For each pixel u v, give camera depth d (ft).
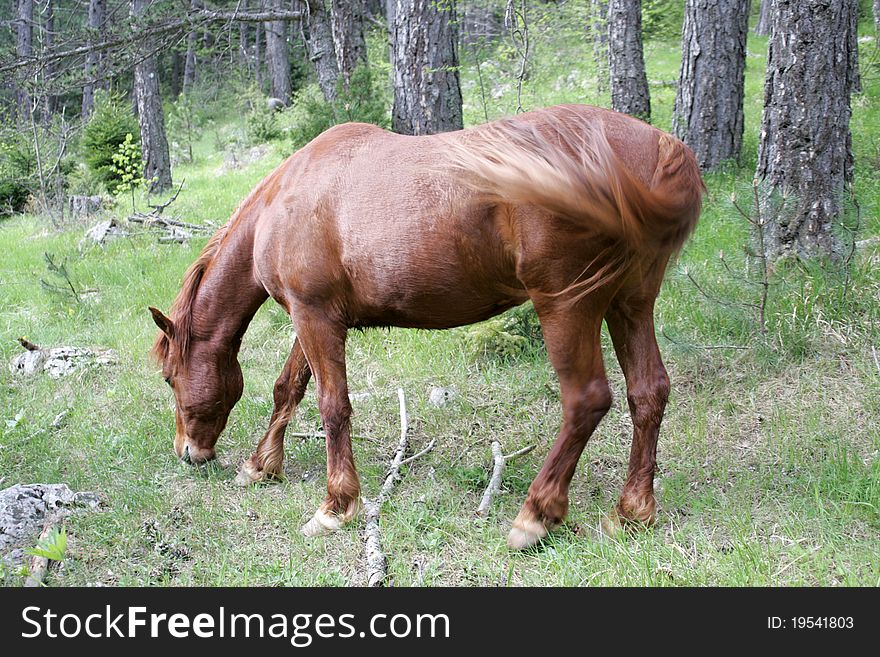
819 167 18.13
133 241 34.45
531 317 19.40
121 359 21.24
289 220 12.28
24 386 19.84
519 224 10.41
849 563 10.66
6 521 12.67
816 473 12.89
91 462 15.55
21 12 95.35
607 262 10.36
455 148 10.68
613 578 10.78
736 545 11.07
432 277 11.23
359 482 13.60
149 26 38.14
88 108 90.68
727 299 17.39
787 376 15.97
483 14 50.65
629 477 11.97
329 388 12.76
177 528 13.29
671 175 10.34
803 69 17.92
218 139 82.58
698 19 34.09
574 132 10.37
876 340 15.98
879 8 54.60
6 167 54.44
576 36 54.70
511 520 13.00
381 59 66.23
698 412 15.21
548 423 16.30
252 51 109.09
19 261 34.55
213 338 14.23
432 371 18.80
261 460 14.82
